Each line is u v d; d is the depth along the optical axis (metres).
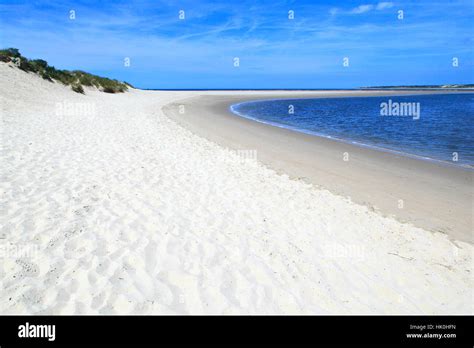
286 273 4.04
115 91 33.19
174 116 20.14
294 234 5.10
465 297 3.89
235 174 8.14
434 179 8.65
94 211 4.96
